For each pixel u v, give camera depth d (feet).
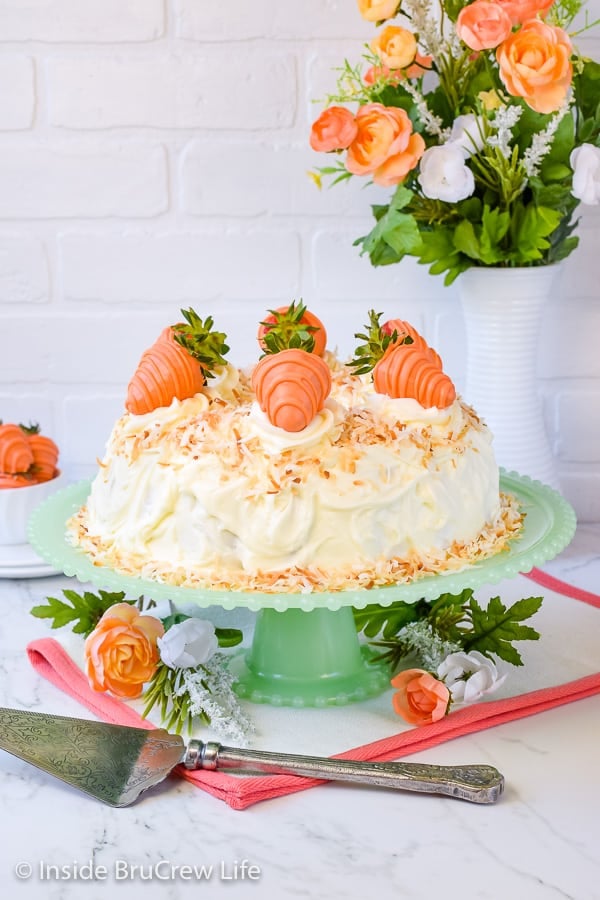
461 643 3.70
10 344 4.76
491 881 3.03
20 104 4.58
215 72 4.56
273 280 4.71
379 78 4.14
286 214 4.66
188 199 4.65
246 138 4.61
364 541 3.41
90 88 4.57
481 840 3.14
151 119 4.59
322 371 3.42
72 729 3.42
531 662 3.76
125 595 3.98
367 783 3.27
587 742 3.45
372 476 3.42
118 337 4.75
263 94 4.58
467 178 4.01
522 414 4.35
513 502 3.84
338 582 3.37
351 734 3.48
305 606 3.29
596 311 4.68
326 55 4.56
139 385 3.55
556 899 2.99
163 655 3.50
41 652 3.73
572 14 4.16
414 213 4.18
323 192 4.64
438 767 3.29
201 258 4.69
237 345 4.75
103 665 3.53
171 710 3.54
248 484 3.39
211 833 3.17
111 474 3.58
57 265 4.70
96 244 4.68
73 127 4.60
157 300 4.72
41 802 3.28
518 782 3.32
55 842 3.15
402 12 4.09
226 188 4.64
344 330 4.74
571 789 3.29
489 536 3.56
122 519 3.54
